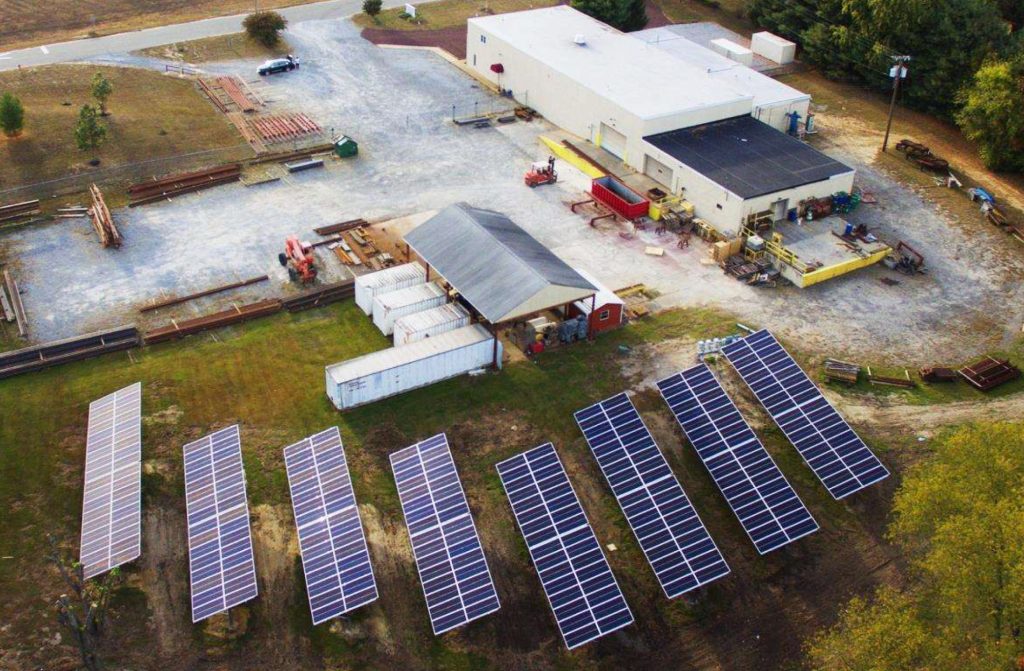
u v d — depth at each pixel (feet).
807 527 142.72
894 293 204.03
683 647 135.54
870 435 164.76
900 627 113.39
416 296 186.91
